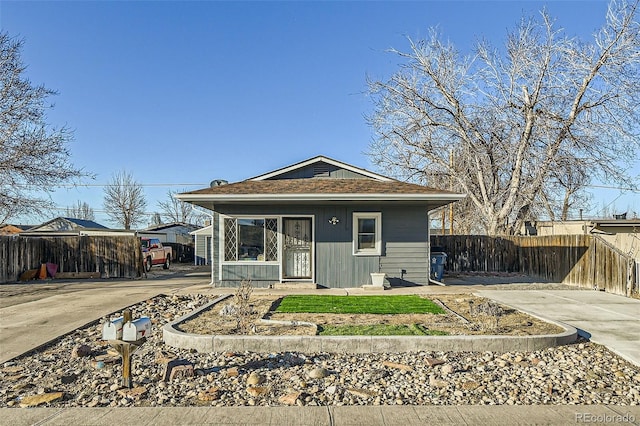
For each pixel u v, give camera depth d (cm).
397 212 1386
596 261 1343
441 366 584
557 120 2302
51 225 3591
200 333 712
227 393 494
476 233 3175
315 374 541
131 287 1473
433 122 2586
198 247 3119
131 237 1908
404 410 448
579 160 2303
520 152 2358
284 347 647
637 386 518
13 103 2061
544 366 586
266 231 1385
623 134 2177
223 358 614
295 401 469
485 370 571
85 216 6284
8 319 906
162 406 460
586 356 636
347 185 1398
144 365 596
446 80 2555
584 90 2259
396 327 755
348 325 773
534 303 1060
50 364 613
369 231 1391
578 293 1247
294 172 1541
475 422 421
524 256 1858
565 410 448
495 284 1490
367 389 504
